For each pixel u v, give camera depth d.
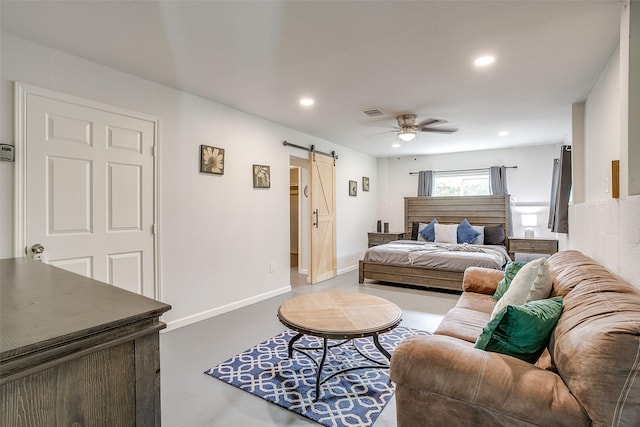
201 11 1.92
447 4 1.85
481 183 6.42
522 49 2.39
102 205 2.67
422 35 2.19
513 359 1.26
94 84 2.61
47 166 2.36
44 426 0.64
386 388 2.13
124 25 2.08
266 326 3.26
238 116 3.87
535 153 5.89
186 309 3.29
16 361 0.60
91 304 0.87
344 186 6.13
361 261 5.11
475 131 4.84
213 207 3.57
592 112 3.12
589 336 1.05
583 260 2.05
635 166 1.73
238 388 2.13
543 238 5.62
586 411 1.00
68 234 2.47
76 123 2.51
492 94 3.32
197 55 2.48
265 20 2.02
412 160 7.04
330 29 2.12
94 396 0.71
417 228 6.40
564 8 1.88
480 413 1.17
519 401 1.09
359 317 2.16
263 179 4.20
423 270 4.61
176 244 3.21
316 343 2.84
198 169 3.41
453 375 1.20
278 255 4.48
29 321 0.74
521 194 5.99
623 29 1.82
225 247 3.71
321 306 2.39
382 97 3.42
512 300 1.84
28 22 2.04
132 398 0.78
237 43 2.30
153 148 3.01
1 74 2.16
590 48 2.36
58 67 2.41
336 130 4.83
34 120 2.30
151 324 0.82
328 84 3.06
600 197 2.80
